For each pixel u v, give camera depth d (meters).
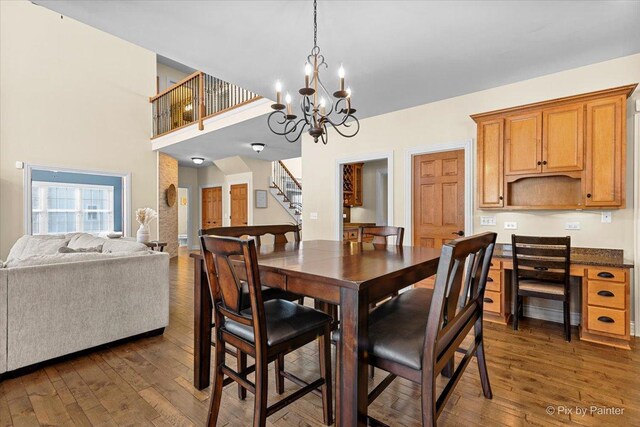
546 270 2.93
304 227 5.29
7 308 2.14
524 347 2.63
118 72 6.64
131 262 2.77
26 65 5.55
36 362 2.24
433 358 1.18
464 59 2.86
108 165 6.46
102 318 2.58
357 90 3.55
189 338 2.88
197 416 1.76
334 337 1.35
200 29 2.42
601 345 2.65
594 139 2.79
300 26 2.37
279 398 1.93
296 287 1.51
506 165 3.21
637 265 2.80
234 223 8.18
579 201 3.01
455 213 3.82
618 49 2.70
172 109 7.01
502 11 2.18
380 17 2.25
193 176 9.61
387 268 1.52
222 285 1.49
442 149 3.84
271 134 5.43
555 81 3.14
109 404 1.87
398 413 1.79
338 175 4.86
